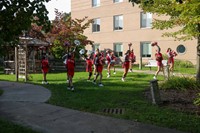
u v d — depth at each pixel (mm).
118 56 35219
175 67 27031
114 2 35312
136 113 8914
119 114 8891
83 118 8547
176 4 9789
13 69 24297
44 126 7793
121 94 12195
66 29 28719
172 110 9320
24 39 18031
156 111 9156
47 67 16625
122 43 34750
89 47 37812
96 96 11750
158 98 10250
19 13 7129
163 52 30922
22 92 13031
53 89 13781
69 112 9258
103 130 7398
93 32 37656
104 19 36406
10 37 7270
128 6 33812
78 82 16453
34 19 7633
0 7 6996
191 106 9852
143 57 32781
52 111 9422
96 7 37125
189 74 19391
